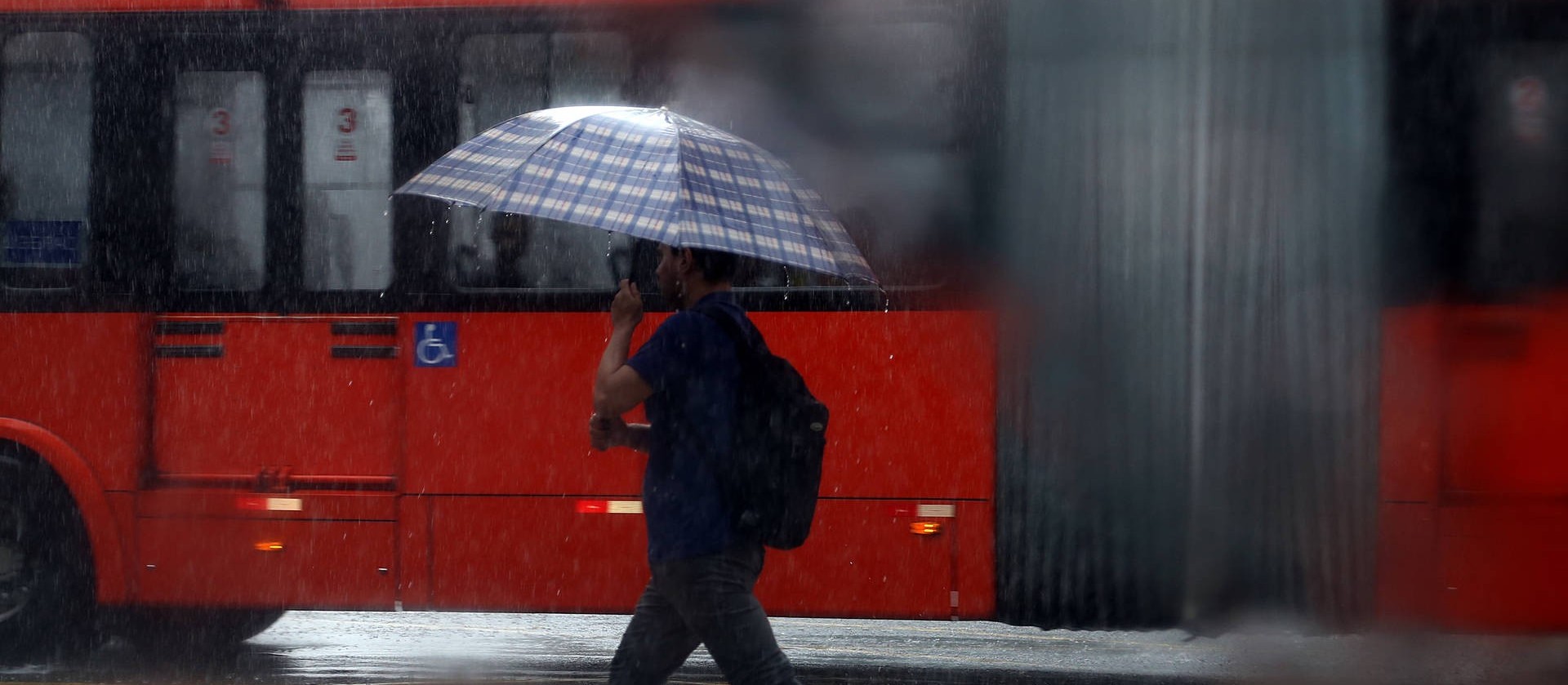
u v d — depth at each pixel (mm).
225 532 9594
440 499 9453
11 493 9688
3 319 9695
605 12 9523
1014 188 9250
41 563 9734
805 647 10727
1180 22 9281
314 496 9531
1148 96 9273
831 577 9242
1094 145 9273
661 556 5656
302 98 9703
